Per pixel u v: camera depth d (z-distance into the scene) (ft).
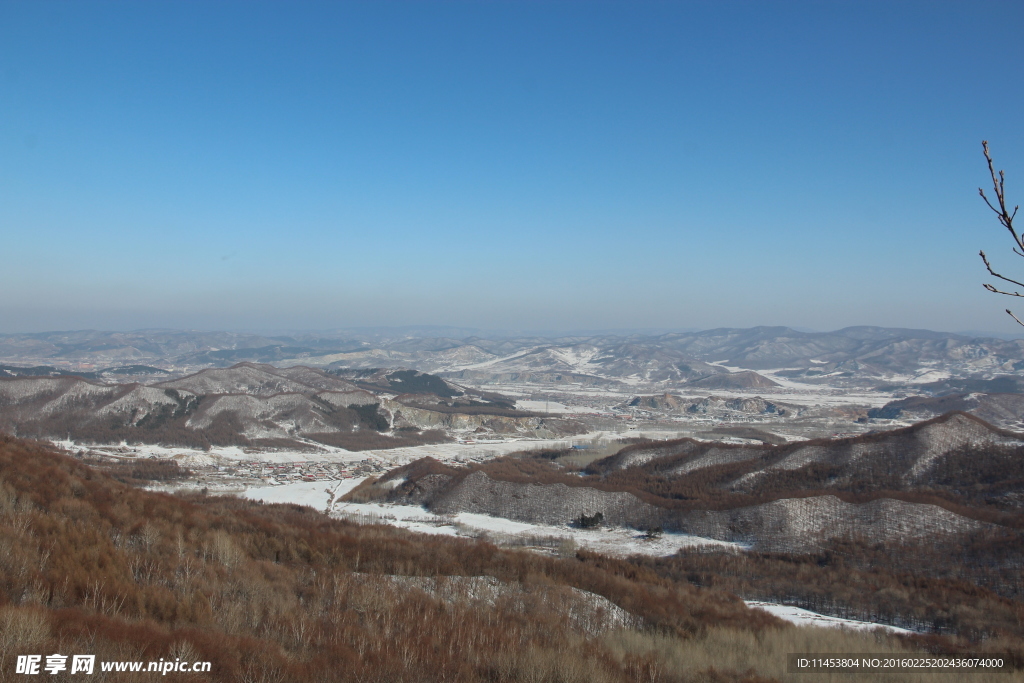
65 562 83.92
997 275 28.43
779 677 106.93
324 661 74.18
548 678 83.87
